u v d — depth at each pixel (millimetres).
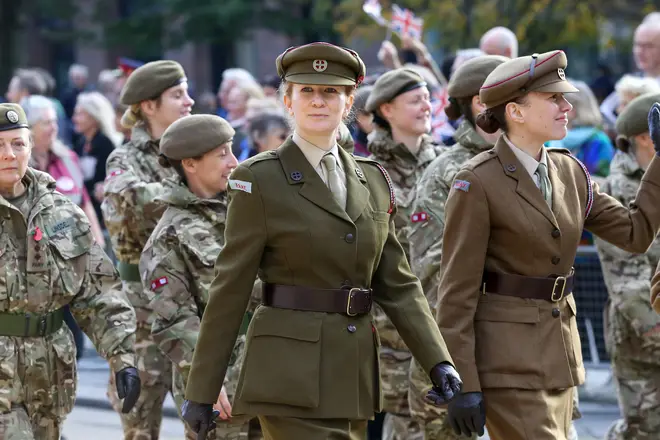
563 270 15617
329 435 13789
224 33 76125
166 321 17078
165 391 20688
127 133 29844
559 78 15477
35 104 30406
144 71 21641
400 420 20281
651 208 16031
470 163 15680
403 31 32250
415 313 14320
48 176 16484
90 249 16531
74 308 16594
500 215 15367
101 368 33062
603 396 28078
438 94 28578
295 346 13883
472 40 49188
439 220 18734
